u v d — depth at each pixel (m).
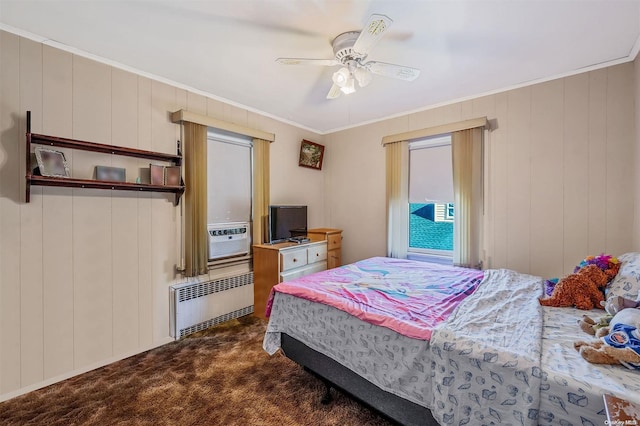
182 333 2.61
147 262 2.42
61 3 1.55
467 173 2.80
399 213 3.32
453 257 2.93
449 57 2.13
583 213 2.34
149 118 2.41
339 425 1.52
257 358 2.23
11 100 1.79
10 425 1.55
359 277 2.15
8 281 1.79
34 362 1.88
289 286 1.89
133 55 2.11
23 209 1.84
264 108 3.24
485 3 1.54
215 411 1.64
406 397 1.28
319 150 4.06
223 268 3.01
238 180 3.18
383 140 3.44
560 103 2.42
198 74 2.41
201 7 1.58
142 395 1.79
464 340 1.15
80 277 2.07
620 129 2.19
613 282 1.64
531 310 1.50
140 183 2.25
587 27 1.76
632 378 0.92
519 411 0.98
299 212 3.55
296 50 2.03
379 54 2.08
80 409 1.67
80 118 2.05
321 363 1.69
